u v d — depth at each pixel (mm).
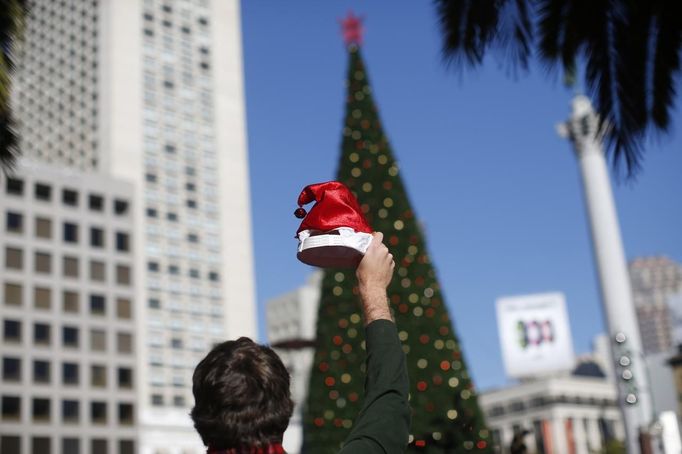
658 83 12828
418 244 17141
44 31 104000
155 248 90500
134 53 97000
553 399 120688
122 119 93500
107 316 78125
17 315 72875
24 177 76438
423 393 15977
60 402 73125
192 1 104875
